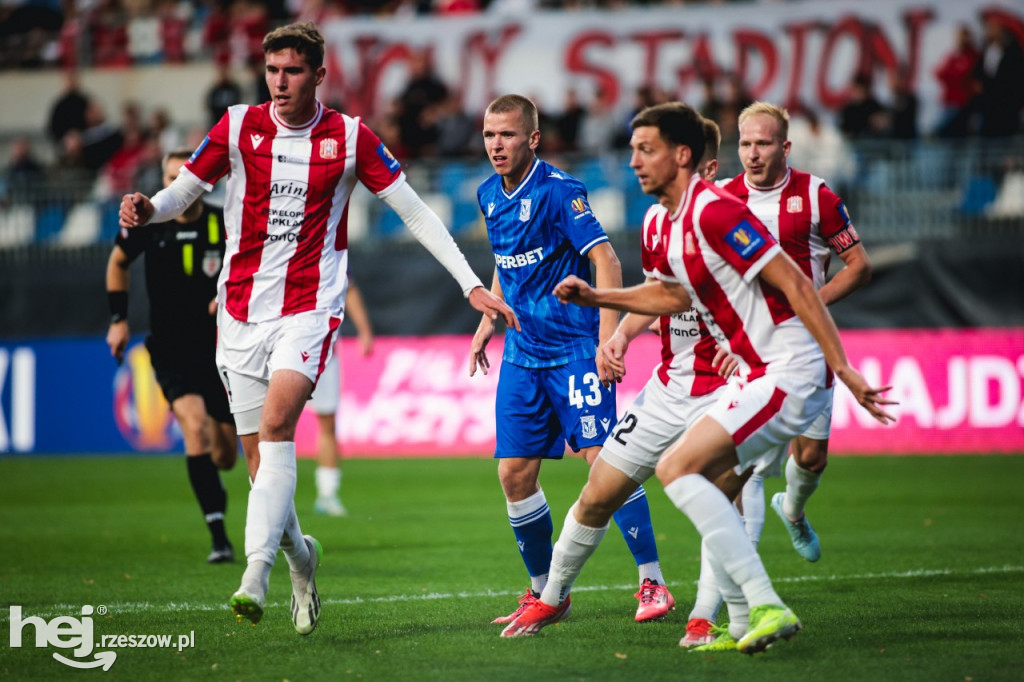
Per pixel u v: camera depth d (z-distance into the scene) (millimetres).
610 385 18250
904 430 47875
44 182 58344
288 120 16641
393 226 54500
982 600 19141
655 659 14758
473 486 40688
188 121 67688
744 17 58188
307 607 16312
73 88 64812
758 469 16172
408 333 52281
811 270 19953
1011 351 46719
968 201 50812
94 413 52750
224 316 16953
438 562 24438
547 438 18359
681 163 14648
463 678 13797
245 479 44562
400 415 51438
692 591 20594
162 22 69250
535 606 16500
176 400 24844
